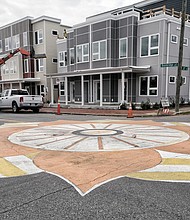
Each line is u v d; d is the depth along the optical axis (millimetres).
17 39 32500
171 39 19844
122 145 6734
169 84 20094
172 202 3381
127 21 20750
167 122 11906
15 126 10820
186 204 3320
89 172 4617
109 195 3611
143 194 3639
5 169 4879
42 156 5750
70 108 21906
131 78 21000
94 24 22578
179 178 4281
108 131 9047
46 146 6734
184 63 21375
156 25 19562
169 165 5000
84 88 24531
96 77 23266
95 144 6871
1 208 3262
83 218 2975
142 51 20594
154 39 19766
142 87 20719
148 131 9070
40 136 8211
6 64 34094
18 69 31859
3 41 34969
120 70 19281
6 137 8195
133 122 11969
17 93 20344
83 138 7730
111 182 4109
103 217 2992
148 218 2957
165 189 3812
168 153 5918
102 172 4609
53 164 5141
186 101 21750
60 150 6266
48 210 3189
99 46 22344
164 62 19500
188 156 5652
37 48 30625
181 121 12352
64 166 4992
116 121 12492
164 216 3002
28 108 19156
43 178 4340
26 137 8102
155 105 19078
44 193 3713
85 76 24188
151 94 20172
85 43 23609
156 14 22141
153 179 4238
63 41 27750
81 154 5855
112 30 21484
